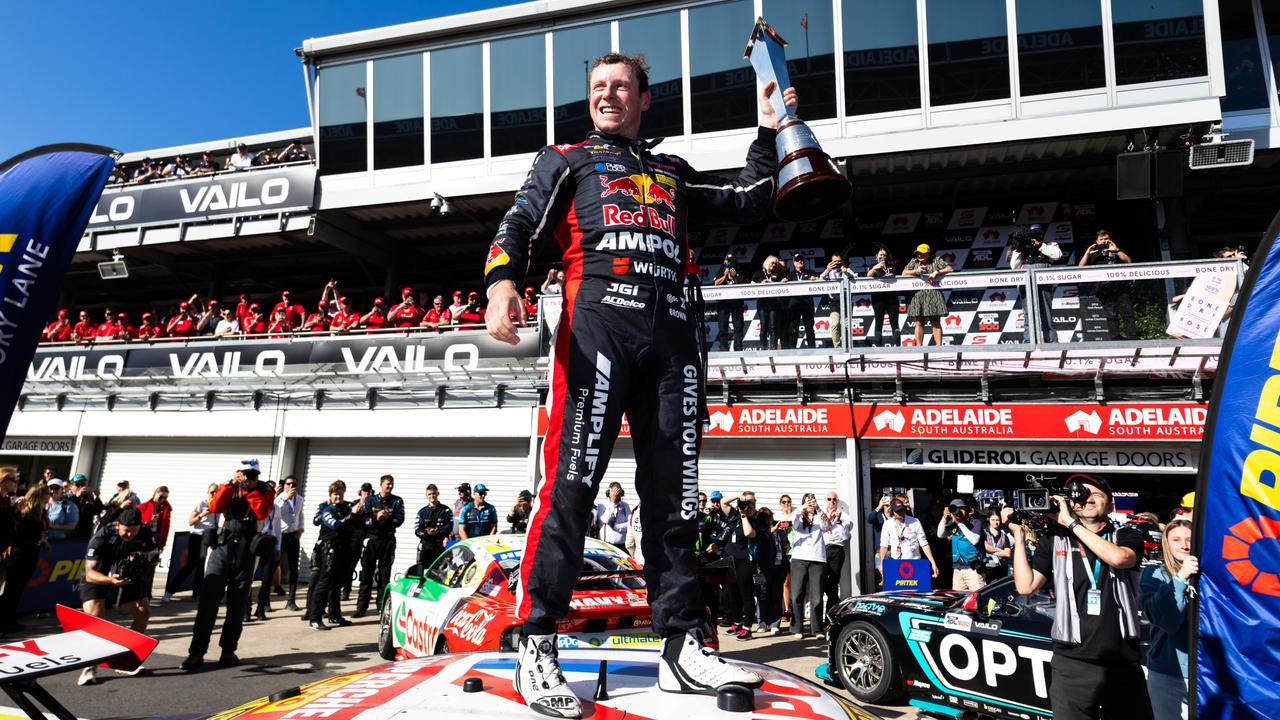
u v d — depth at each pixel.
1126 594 3.49
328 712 1.32
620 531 10.95
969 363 10.95
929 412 11.43
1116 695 3.48
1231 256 10.15
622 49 14.26
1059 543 3.70
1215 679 2.67
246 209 16.12
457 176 15.06
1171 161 11.92
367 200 15.43
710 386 12.57
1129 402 10.70
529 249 1.74
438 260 19.00
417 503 14.32
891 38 13.02
